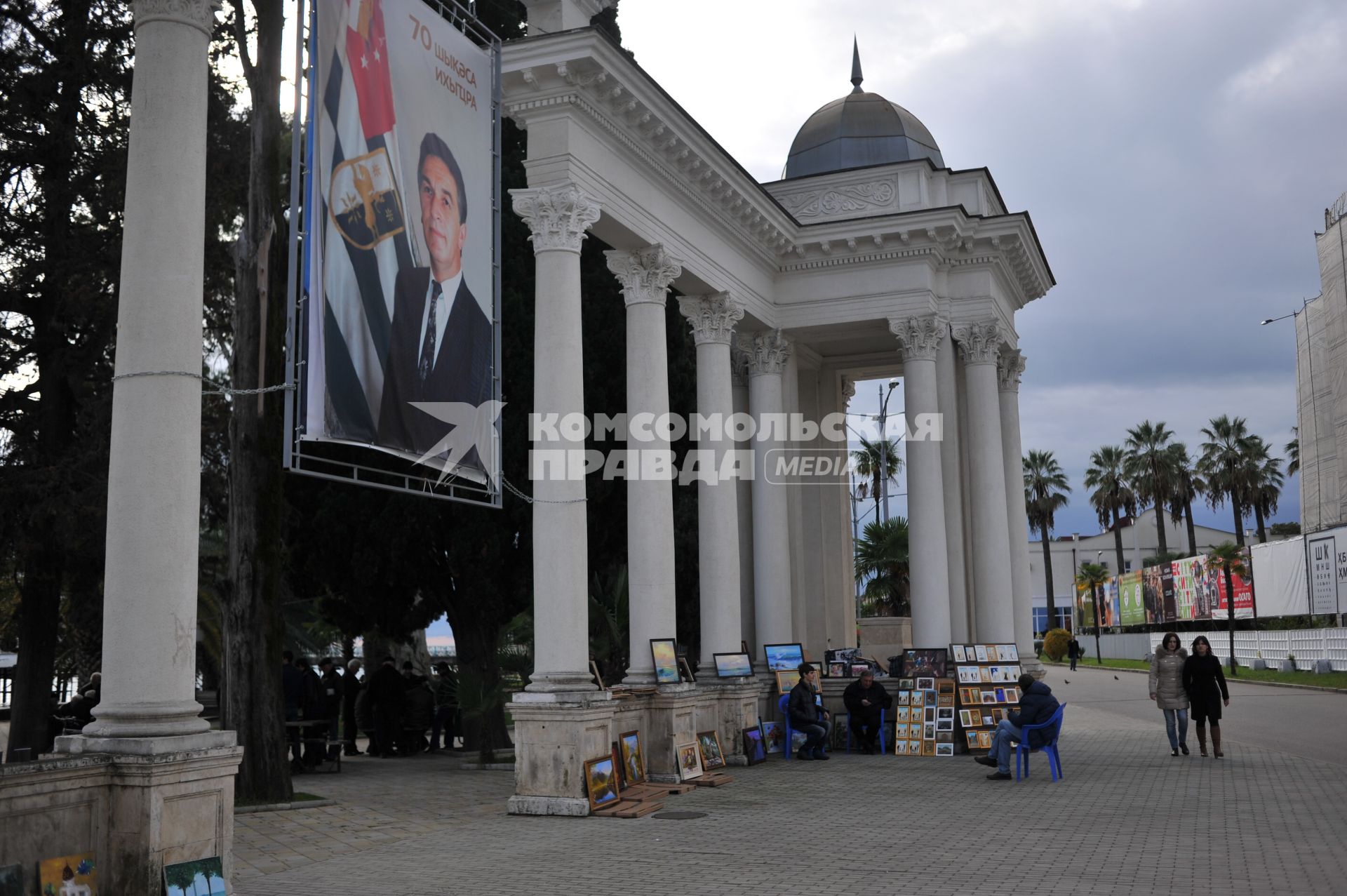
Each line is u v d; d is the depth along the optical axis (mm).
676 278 17812
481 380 12320
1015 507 24141
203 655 28500
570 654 13477
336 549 20078
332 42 10211
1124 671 57688
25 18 21609
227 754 7941
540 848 10508
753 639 22453
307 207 9898
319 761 18469
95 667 28922
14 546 21188
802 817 12156
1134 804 12664
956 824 11414
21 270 21406
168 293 8062
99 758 7320
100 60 22094
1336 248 47406
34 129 21750
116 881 7285
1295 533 88188
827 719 19828
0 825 6676
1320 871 8695
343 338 10125
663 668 15672
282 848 10836
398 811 13305
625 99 15062
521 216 14641
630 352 16672
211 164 22344
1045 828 11078
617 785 13516
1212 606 59656
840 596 24422
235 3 16906
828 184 22688
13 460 21719
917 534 20391
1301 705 30891
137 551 7797
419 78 11523
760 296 20969
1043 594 102750
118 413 7977
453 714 22781
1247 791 13586
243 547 14562
